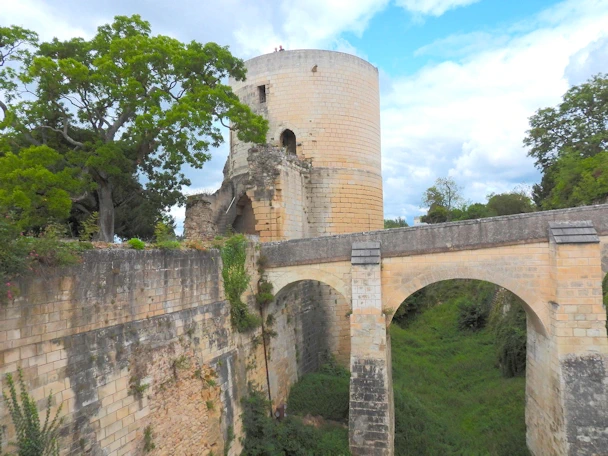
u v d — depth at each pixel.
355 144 26.28
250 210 26.86
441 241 16.19
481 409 20.73
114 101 23.25
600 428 13.67
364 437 14.90
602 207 15.30
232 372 14.77
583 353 14.28
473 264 15.95
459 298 37.94
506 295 29.83
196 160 23.28
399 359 27.23
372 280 16.03
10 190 17.48
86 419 8.91
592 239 14.52
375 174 27.41
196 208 21.14
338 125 25.88
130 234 29.56
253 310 17.25
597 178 25.92
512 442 17.81
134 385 10.34
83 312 9.09
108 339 9.68
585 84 34.56
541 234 15.43
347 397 18.92
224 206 26.41
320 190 25.23
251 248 17.52
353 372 15.60
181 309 12.56
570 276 14.58
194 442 12.39
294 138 27.11
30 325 7.88
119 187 26.41
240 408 15.07
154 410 10.94
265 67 26.61
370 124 27.27
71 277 8.83
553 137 36.72
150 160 28.02
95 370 9.24
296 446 15.09
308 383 20.06
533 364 16.97
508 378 23.31
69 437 8.46
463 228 16.05
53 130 23.19
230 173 28.48
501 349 24.41
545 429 15.64
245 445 14.98
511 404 20.19
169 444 11.39
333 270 17.28
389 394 15.80
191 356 12.67
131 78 21.16
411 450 16.75
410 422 18.02
